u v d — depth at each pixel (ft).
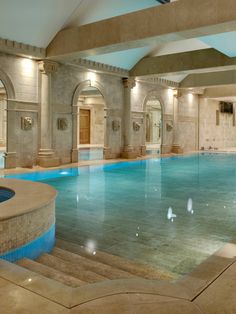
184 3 30.17
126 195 29.04
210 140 87.15
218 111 90.07
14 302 7.84
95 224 20.12
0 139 77.87
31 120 43.32
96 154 66.03
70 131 49.16
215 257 11.57
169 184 35.22
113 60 50.70
